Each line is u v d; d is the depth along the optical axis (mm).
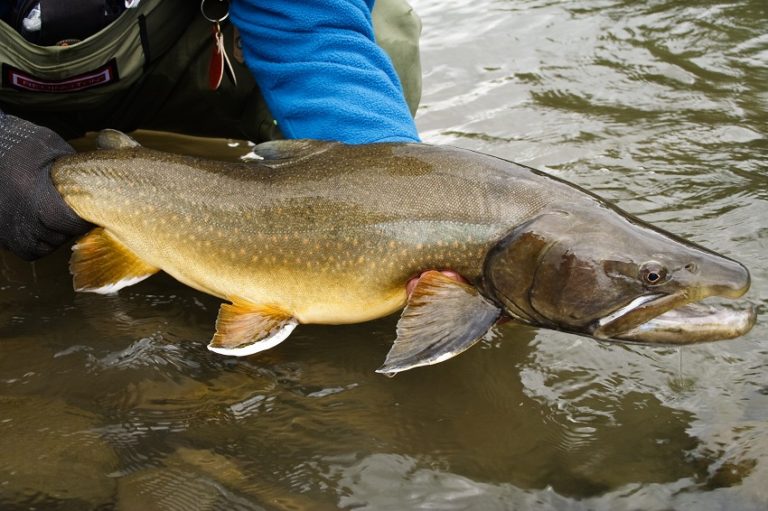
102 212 1023
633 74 1546
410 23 1307
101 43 1084
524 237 894
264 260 972
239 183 994
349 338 1005
